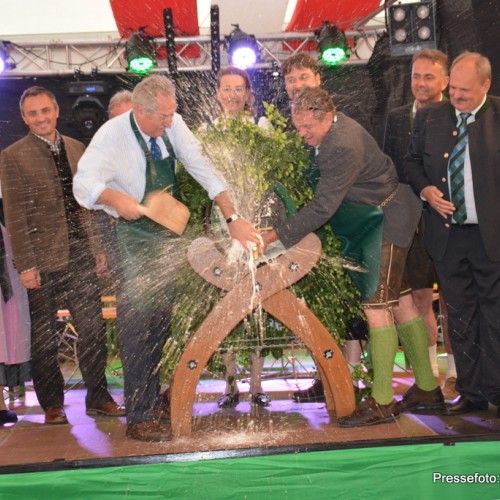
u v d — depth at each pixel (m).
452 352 3.96
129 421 3.20
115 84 7.57
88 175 3.12
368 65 6.54
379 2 7.20
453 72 3.42
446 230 3.53
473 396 3.52
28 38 8.76
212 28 6.79
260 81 5.94
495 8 5.00
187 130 3.25
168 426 3.18
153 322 3.24
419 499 2.82
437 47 5.88
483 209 3.40
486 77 3.40
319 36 6.79
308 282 3.35
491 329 3.46
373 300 3.29
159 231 3.23
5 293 3.89
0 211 4.57
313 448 2.83
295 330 3.21
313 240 3.14
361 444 2.85
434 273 4.14
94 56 7.79
